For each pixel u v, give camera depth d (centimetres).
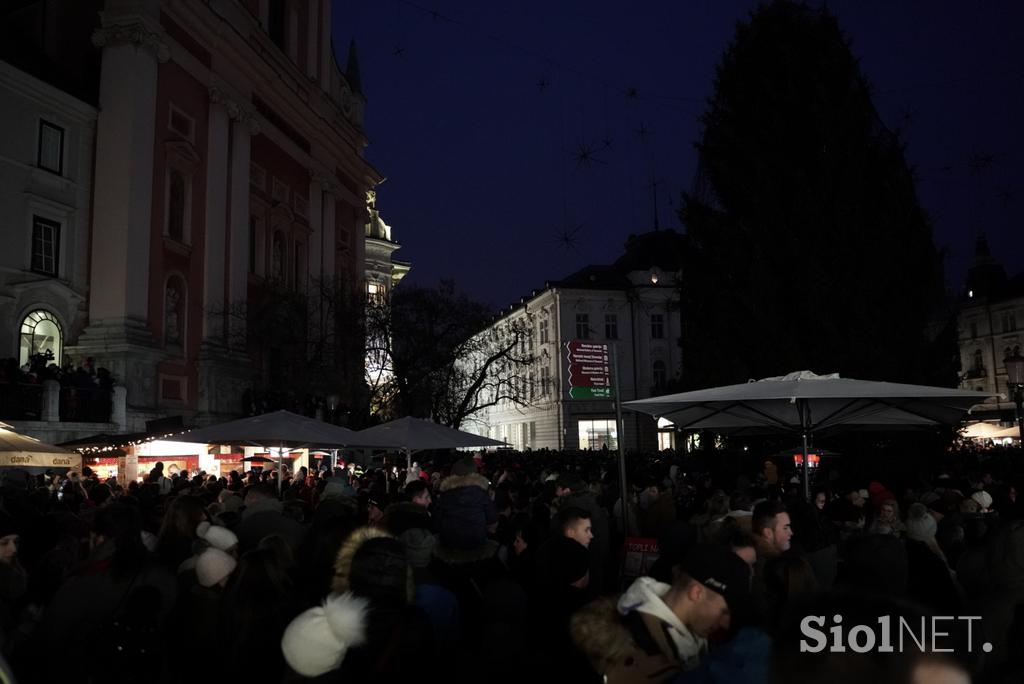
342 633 303
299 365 3178
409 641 335
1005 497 964
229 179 3178
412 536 559
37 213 2467
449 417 3362
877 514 810
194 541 538
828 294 1791
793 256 1853
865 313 1781
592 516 739
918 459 1755
